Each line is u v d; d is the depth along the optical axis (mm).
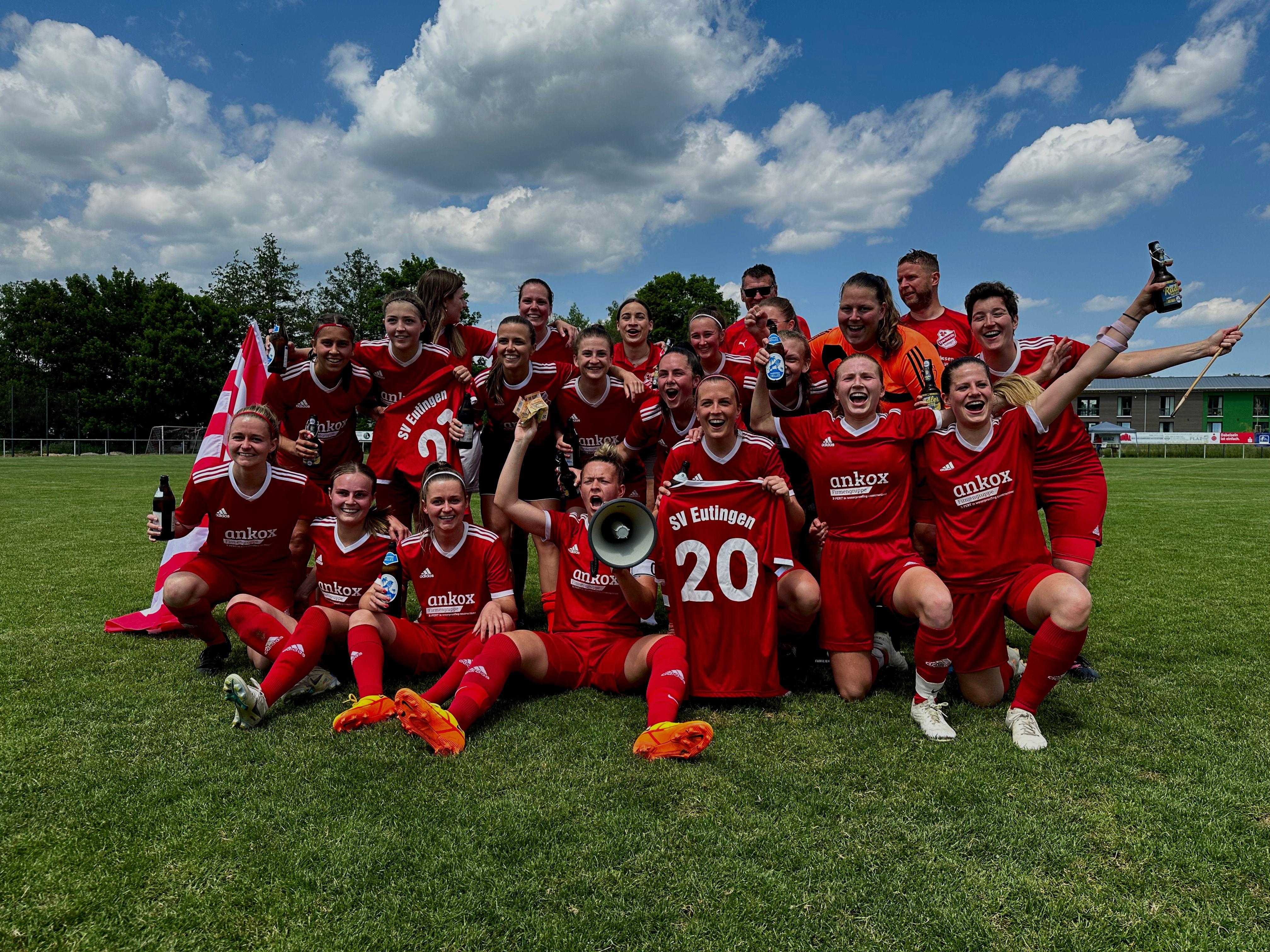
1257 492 16922
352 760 3104
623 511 3623
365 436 34125
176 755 3145
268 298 58969
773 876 2291
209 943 2002
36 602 5945
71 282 53219
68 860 2365
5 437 45906
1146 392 61969
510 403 5363
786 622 4430
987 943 2010
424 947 1980
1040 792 2836
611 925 2066
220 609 5969
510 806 2713
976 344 5641
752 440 4172
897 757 3176
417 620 4934
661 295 50969
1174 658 4598
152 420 50344
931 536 4754
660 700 3389
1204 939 2021
